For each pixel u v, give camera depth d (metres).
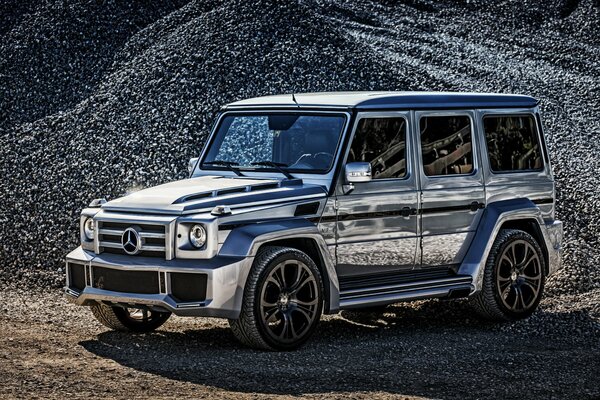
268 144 9.02
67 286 8.43
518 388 7.08
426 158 9.13
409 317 9.79
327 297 8.25
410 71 21.88
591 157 18.53
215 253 7.70
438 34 29.69
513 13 33.31
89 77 21.94
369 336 8.79
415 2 33.09
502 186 9.73
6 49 23.14
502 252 9.50
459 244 9.38
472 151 9.54
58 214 14.75
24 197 15.62
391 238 8.83
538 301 9.81
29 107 20.97
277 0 22.33
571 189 16.27
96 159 16.98
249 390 6.71
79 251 8.35
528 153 10.08
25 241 13.54
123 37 23.47
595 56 29.08
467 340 8.72
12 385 6.66
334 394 6.68
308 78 19.69
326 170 8.52
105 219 8.09
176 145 17.17
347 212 8.52
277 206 8.07
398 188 8.87
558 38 31.25
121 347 8.05
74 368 7.22
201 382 6.89
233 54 20.20
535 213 9.82
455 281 9.15
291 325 7.95
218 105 18.47
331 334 8.82
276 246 8.04
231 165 9.05
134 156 16.92
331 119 8.73
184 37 21.38
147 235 7.85
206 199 7.99
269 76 19.55
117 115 18.59
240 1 22.38
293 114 8.98
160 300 7.68
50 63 22.47
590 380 7.38
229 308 7.64
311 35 21.31
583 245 13.26
